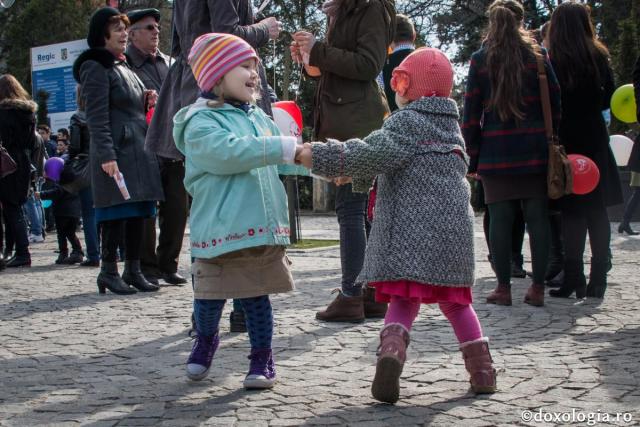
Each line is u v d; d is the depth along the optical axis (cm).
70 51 1875
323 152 346
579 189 595
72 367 421
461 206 352
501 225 595
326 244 1256
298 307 604
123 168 689
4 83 982
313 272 865
